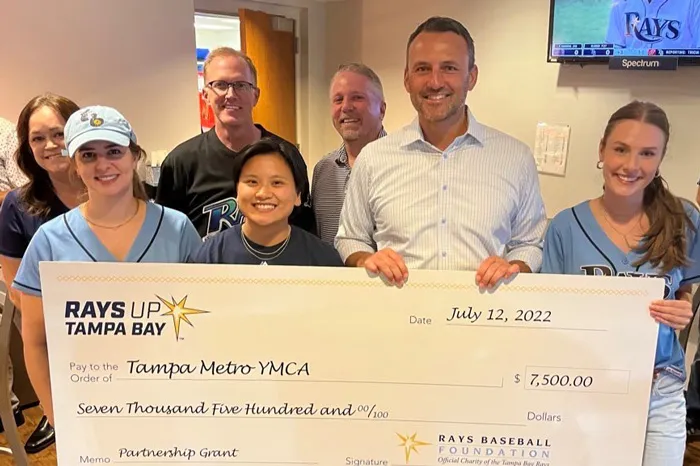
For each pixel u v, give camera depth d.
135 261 1.38
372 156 1.58
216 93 1.95
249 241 1.47
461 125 1.51
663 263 1.40
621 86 2.58
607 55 2.54
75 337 1.26
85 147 1.30
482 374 1.30
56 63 3.01
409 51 1.50
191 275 1.25
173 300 1.26
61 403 1.29
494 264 1.26
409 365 1.30
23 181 2.53
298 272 1.25
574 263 1.48
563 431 1.32
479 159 1.50
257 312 1.27
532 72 2.96
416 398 1.32
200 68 4.79
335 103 2.11
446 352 1.29
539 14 2.87
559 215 1.55
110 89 3.22
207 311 1.27
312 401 1.32
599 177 2.72
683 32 2.29
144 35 3.30
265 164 1.39
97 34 3.12
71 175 1.65
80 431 1.31
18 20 2.85
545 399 1.30
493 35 3.14
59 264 1.23
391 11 3.81
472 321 1.27
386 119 4.02
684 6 2.27
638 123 1.36
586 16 2.58
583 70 2.71
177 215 1.48
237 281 1.26
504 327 1.27
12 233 1.78
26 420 2.57
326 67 4.53
